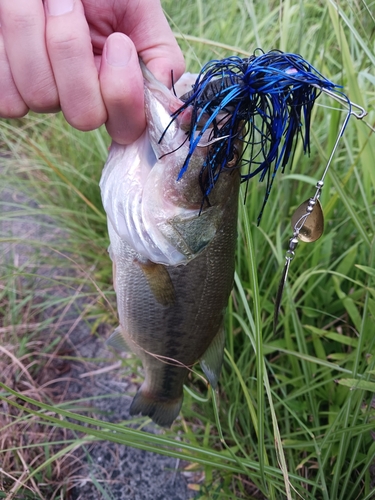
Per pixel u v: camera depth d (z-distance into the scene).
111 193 0.23
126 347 0.33
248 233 0.20
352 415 0.30
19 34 0.17
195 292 0.27
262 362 0.20
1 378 0.44
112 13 0.23
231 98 0.17
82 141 0.54
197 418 0.40
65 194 0.57
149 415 0.33
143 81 0.20
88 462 0.39
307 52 0.48
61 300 0.45
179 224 0.23
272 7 0.61
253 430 0.37
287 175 0.38
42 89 0.18
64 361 0.47
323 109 0.48
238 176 0.23
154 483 0.38
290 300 0.34
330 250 0.39
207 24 0.61
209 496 0.34
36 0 0.17
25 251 0.54
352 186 0.42
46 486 0.37
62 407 0.39
